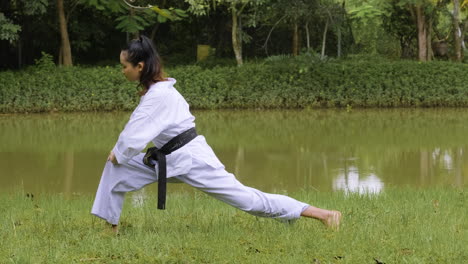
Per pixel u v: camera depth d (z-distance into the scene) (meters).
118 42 23.72
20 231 5.13
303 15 20.28
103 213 4.88
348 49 23.11
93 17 22.72
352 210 5.72
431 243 4.51
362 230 4.86
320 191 8.55
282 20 21.91
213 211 6.08
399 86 19.78
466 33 24.38
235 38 20.47
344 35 22.94
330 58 20.58
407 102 19.91
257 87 19.53
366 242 4.52
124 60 4.73
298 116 17.80
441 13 23.53
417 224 5.22
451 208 6.11
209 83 19.47
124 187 4.84
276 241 4.58
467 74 19.97
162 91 4.67
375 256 4.18
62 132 14.56
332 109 19.41
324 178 9.59
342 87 19.67
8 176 9.74
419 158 11.22
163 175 4.68
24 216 5.94
